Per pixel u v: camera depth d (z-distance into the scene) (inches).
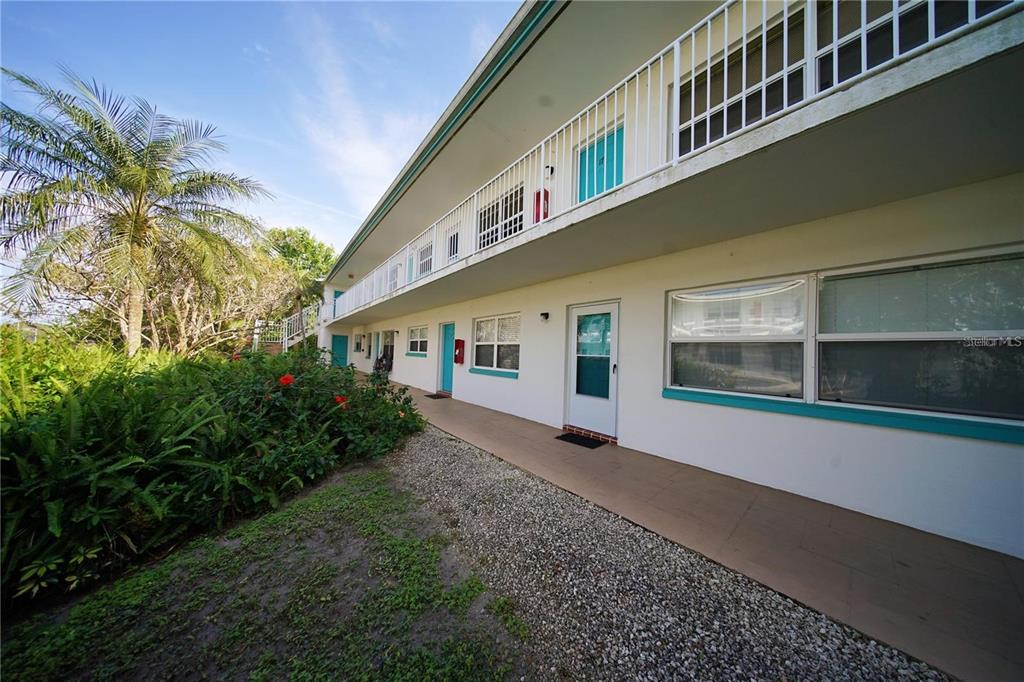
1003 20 65.6
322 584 89.2
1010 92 72.4
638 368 195.9
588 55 195.0
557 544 106.7
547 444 205.9
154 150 313.9
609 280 213.0
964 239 110.0
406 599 84.1
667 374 185.8
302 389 178.4
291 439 153.2
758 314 155.9
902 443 119.6
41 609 82.8
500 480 152.9
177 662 68.7
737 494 140.7
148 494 99.7
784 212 132.4
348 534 110.7
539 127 253.4
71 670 67.1
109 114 295.7
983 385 109.5
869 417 125.0
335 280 788.0
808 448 138.3
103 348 324.8
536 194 243.3
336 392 197.5
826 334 137.4
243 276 419.8
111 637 74.0
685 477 157.6
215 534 111.7
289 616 79.4
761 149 95.0
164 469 116.5
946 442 112.3
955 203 111.7
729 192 118.8
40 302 264.2
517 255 194.1
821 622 78.9
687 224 145.7
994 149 92.2
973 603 84.1
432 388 415.5
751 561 99.2
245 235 376.8
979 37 67.7
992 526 104.7
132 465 108.5
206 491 117.4
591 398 225.3
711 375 170.7
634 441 196.2
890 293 125.5
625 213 136.8
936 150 93.4
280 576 92.0
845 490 129.8
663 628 77.5
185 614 80.0
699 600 85.2
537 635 75.4
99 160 300.7
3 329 251.0
